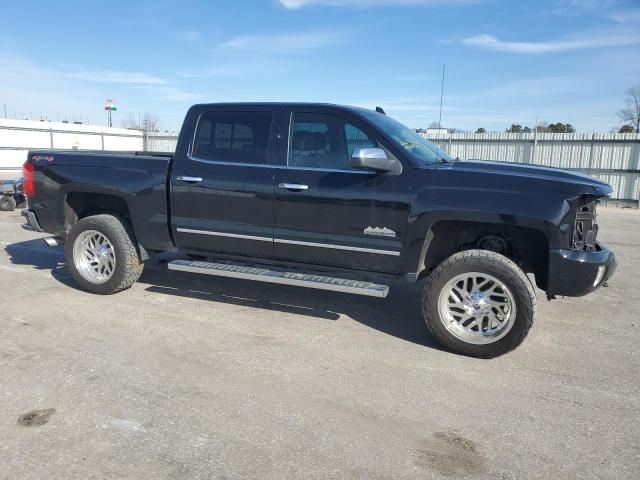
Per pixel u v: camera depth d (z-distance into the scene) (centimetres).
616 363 429
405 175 441
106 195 581
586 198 404
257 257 513
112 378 373
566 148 1930
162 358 411
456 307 434
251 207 495
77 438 298
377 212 449
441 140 2105
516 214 408
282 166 485
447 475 275
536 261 452
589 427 327
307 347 443
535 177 415
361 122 463
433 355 434
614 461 292
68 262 575
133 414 325
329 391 364
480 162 491
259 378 381
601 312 569
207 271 512
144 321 494
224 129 511
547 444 307
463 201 421
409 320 522
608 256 422
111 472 269
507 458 292
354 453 292
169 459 281
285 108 491
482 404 353
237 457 285
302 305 559
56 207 580
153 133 2525
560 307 584
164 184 531
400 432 315
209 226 517
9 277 634
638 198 1839
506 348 418
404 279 457
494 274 414
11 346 425
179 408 335
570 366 420
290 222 482
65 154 576
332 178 462
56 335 452
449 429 320
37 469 270
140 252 567
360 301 580
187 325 487
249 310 537
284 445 298
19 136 2436
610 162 1869
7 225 1042
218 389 362
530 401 359
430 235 444
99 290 569
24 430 304
